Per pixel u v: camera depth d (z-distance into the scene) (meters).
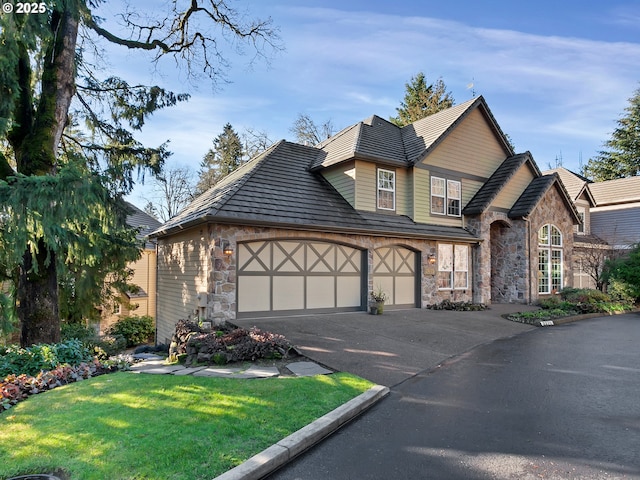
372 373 6.62
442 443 4.14
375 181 14.09
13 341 10.88
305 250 11.93
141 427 4.12
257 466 3.42
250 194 11.38
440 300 15.12
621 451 3.94
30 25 7.54
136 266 20.73
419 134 16.44
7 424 4.34
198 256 11.33
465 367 7.24
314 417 4.55
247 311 10.79
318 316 11.44
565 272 18.66
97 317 12.86
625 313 15.58
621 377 6.60
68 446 3.73
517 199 17.55
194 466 3.38
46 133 9.25
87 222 8.86
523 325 11.99
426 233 14.09
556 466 3.64
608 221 24.58
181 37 12.81
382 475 3.50
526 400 5.48
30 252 8.84
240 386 5.54
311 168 14.59
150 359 9.02
